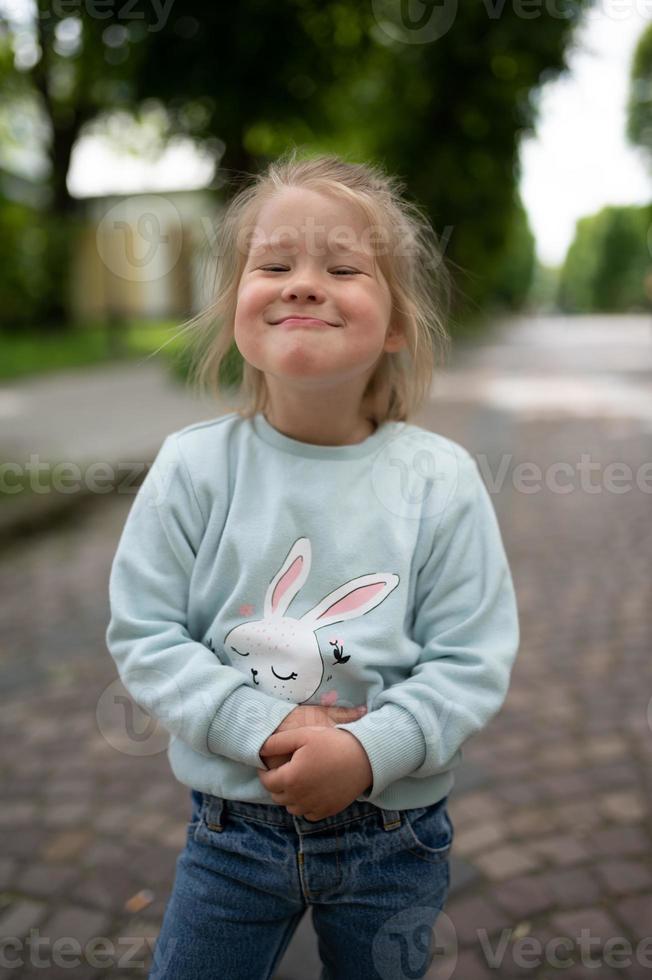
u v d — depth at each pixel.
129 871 1.76
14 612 3.26
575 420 7.54
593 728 2.30
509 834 1.86
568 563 3.79
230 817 0.98
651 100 22.88
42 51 6.39
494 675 0.96
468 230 11.30
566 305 65.31
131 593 1.00
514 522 4.51
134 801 2.01
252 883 0.96
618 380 11.42
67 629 3.08
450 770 1.03
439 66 7.38
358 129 8.51
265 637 0.97
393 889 0.98
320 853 0.95
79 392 9.15
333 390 1.00
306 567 0.98
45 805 2.00
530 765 2.13
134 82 6.66
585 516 4.60
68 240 15.12
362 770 0.89
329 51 6.34
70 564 3.88
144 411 7.61
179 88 6.40
